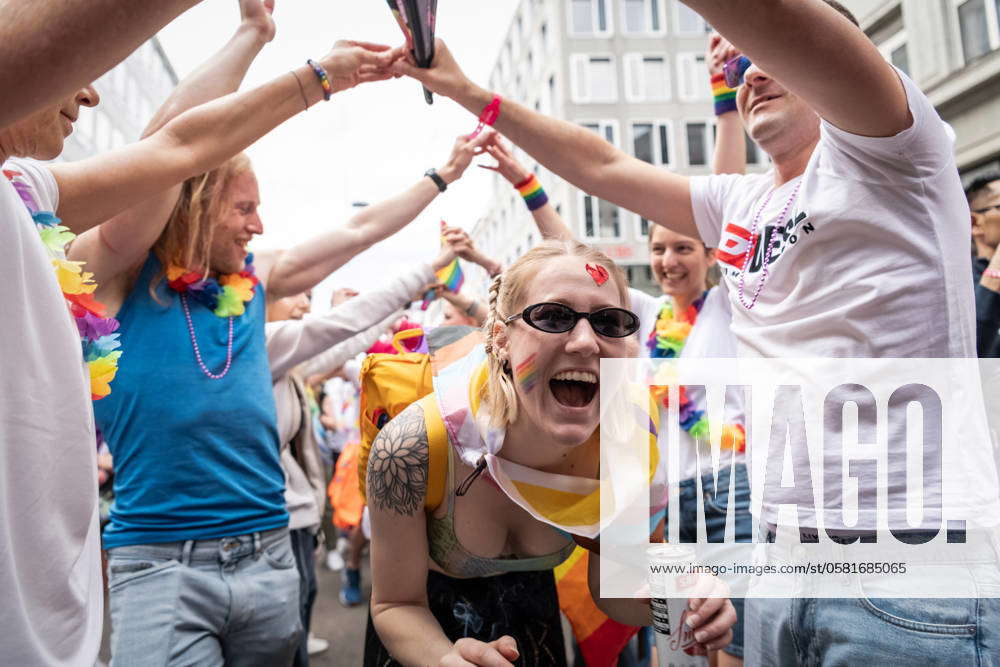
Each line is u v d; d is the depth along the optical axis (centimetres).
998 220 232
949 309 118
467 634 142
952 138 133
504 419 124
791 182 143
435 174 249
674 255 275
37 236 97
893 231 119
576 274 121
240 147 147
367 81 181
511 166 252
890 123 112
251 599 176
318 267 233
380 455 127
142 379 176
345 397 584
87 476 104
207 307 191
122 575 170
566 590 171
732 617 120
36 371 94
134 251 175
